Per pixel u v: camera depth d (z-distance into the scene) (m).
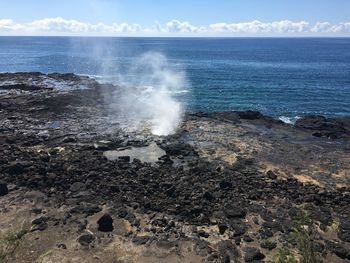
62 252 19.91
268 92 71.19
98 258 19.52
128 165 30.36
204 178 28.39
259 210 24.02
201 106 58.91
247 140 37.41
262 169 30.75
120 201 24.78
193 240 21.06
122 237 21.22
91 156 32.16
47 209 23.94
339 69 112.56
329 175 30.25
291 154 34.31
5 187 25.67
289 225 22.45
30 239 20.89
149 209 24.05
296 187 27.48
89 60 132.62
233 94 68.56
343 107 60.00
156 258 19.64
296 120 48.50
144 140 36.81
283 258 15.24
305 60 144.88
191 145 35.47
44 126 41.00
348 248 20.78
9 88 58.59
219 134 38.84
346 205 25.39
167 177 28.39
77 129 40.12
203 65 121.31
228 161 32.00
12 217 22.98
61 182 27.08
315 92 71.94
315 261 15.09
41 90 57.25
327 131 41.41
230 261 19.52
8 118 43.19
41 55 156.25
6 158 30.83
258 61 139.50
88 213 23.36
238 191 26.42
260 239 21.30
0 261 15.52
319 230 22.45
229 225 22.42
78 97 52.41
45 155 31.56
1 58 138.50
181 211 23.69
